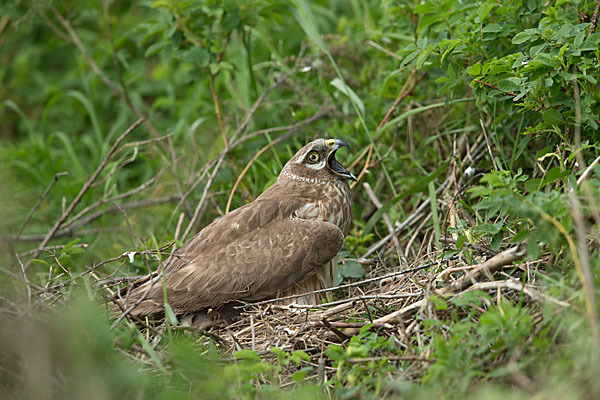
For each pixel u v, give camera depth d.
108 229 14.30
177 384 8.13
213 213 14.16
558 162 10.87
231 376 7.93
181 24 13.87
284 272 10.72
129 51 18.72
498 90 10.36
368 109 14.20
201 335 9.98
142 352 8.78
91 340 8.25
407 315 9.14
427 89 13.62
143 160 16.30
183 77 16.39
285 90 15.59
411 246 12.34
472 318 8.68
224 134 14.34
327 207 11.66
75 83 18.72
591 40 9.47
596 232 8.30
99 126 17.52
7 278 10.87
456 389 7.36
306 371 8.27
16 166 16.44
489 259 9.41
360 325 9.23
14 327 8.78
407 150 13.83
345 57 15.13
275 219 11.23
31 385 8.02
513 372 7.24
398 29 14.00
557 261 9.04
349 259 11.83
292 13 14.13
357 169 13.87
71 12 18.19
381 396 8.04
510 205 8.20
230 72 15.77
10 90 19.00
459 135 13.18
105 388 7.86
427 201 12.38
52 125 18.36
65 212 13.23
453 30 11.76
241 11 14.02
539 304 8.20
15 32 19.28
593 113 9.91
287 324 9.97
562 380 6.92
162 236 13.73
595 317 6.93
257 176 14.16
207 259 10.82
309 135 14.57
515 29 10.91
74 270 12.97
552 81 9.67
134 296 10.66
